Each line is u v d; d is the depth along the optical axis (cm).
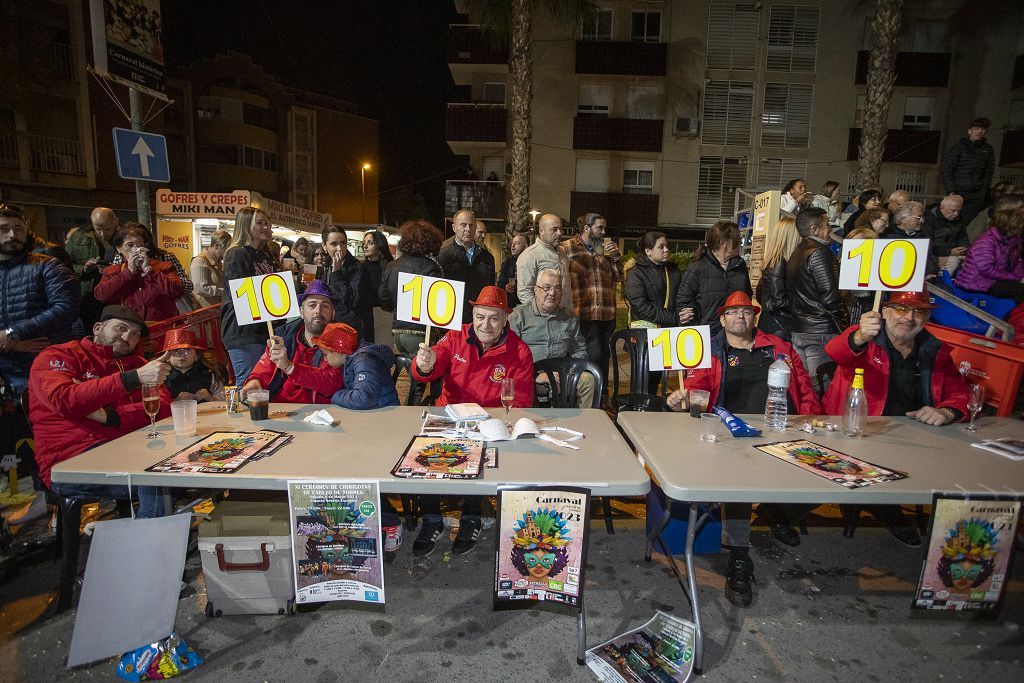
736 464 215
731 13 1678
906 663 219
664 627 230
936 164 1698
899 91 1702
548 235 420
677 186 1758
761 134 1723
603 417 283
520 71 1186
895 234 454
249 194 788
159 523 213
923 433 263
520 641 229
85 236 502
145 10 549
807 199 637
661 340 297
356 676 208
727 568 261
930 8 1656
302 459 217
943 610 201
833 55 1675
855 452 234
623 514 347
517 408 297
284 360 287
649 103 1738
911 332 297
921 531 325
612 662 212
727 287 465
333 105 3288
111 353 291
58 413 258
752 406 330
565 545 202
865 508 352
